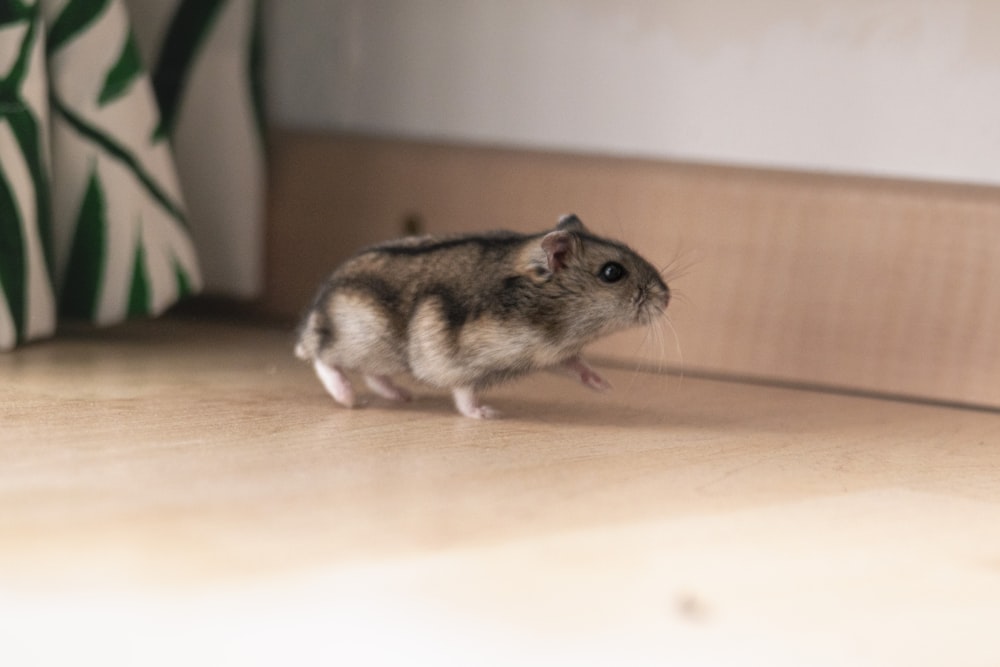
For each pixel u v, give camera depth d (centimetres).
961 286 57
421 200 64
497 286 53
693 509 44
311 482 45
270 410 52
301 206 66
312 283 66
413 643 36
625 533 42
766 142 60
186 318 67
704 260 60
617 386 58
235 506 43
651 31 62
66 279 61
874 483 47
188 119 65
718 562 41
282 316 67
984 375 57
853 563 41
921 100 58
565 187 62
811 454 50
